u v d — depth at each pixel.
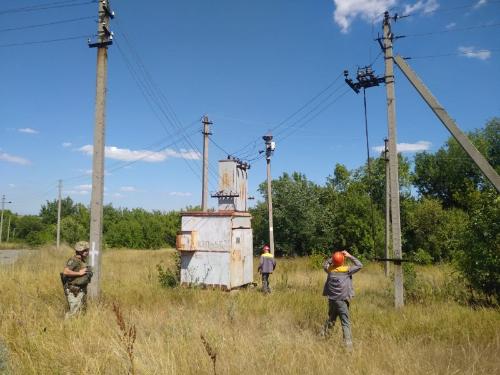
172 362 5.42
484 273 11.59
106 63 11.55
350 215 32.78
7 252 41.59
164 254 34.88
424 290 12.90
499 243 11.57
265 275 14.63
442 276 15.73
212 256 14.82
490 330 7.76
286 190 35.75
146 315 8.35
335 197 42.62
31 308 8.52
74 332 6.70
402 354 6.22
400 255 11.56
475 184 46.31
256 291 14.38
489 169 9.26
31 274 13.61
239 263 15.44
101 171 11.15
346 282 7.66
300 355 6.05
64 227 56.75
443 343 7.17
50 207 83.62
